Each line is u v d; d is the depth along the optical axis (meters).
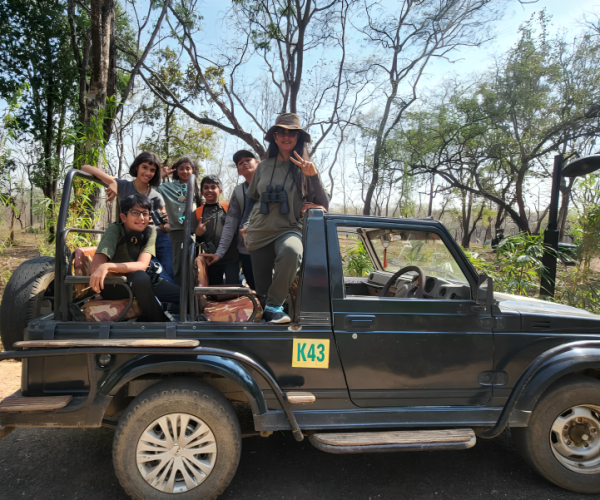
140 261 2.66
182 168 3.94
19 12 12.51
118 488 2.58
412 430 2.58
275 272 2.58
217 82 15.88
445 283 2.96
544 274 6.38
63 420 2.29
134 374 2.28
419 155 17.41
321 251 2.62
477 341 2.68
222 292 2.51
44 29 12.81
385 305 2.62
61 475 2.72
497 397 2.71
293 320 2.70
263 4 14.59
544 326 2.77
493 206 27.56
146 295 2.53
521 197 17.66
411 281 3.26
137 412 2.27
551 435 2.74
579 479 2.65
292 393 2.49
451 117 17.14
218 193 3.98
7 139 6.81
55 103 13.70
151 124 17.69
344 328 2.57
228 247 3.57
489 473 2.88
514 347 2.72
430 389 2.65
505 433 3.52
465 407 2.67
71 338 2.35
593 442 2.74
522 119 16.48
